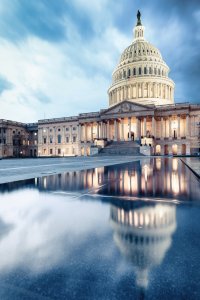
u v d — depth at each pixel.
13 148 109.75
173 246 3.17
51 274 2.47
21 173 13.88
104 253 2.96
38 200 6.21
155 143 82.56
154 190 7.59
